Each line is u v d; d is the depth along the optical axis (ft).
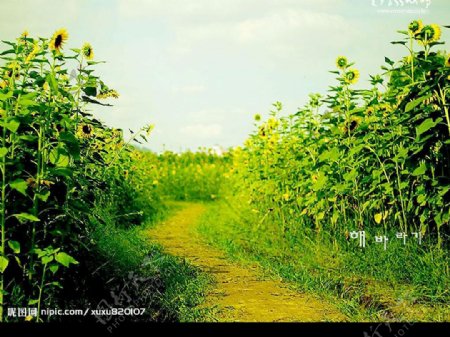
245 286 18.86
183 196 64.54
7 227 12.09
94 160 17.37
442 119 16.66
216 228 33.81
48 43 13.66
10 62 13.58
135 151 36.17
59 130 13.65
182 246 28.30
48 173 12.24
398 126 19.74
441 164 18.25
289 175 27.86
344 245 21.68
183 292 17.26
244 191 36.50
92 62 16.24
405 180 19.38
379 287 17.07
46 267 12.79
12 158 12.10
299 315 15.12
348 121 21.39
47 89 13.99
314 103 26.02
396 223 21.53
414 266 17.67
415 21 18.16
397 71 19.25
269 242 26.48
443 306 14.70
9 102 12.31
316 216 24.12
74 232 13.75
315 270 20.25
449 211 17.01
